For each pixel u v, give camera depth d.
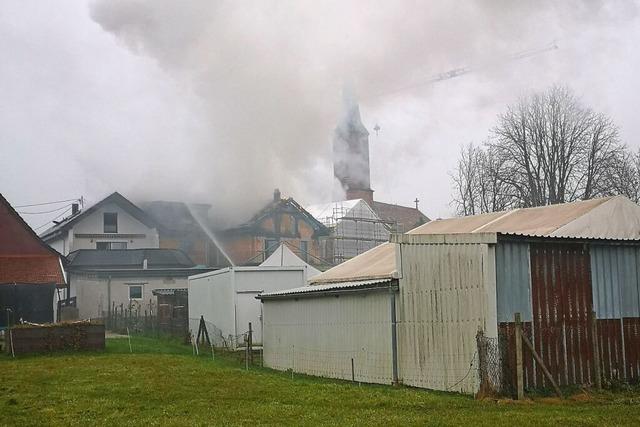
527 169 49.38
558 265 18.67
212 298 34.78
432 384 18.62
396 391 18.28
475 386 17.47
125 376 20.95
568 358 18.39
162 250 55.38
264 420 14.17
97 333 28.25
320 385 19.58
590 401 16.81
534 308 18.06
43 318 39.78
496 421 13.66
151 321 41.22
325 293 23.22
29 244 43.69
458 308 18.03
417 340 19.14
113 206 60.78
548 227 22.94
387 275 23.00
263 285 32.84
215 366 24.08
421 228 28.27
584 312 18.89
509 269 17.83
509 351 17.44
